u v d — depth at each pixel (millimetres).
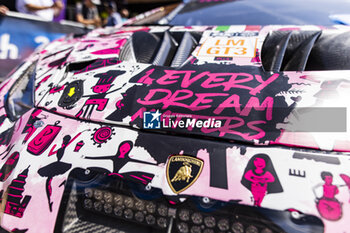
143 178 570
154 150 600
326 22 1095
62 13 3725
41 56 1093
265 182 516
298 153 541
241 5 1340
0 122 787
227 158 560
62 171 616
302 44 895
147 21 1350
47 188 606
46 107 762
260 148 562
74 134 668
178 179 555
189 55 892
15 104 834
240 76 720
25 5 2961
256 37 935
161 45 1002
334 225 462
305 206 482
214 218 518
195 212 529
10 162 662
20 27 2672
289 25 1045
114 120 671
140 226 561
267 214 493
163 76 762
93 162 609
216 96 664
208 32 1034
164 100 679
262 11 1256
